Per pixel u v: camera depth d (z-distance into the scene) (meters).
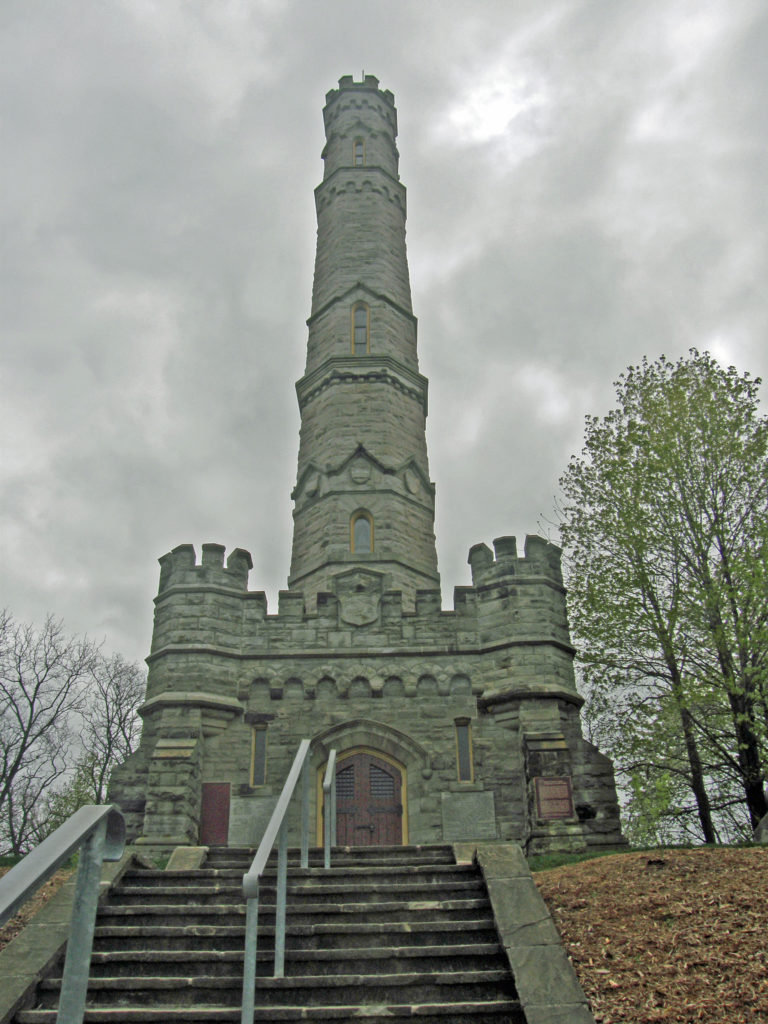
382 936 9.42
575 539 19.89
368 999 8.37
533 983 8.33
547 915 9.52
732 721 17.33
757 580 16.31
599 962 9.41
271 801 19.56
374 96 37.78
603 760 19.30
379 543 25.80
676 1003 8.28
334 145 36.75
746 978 8.54
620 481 19.39
